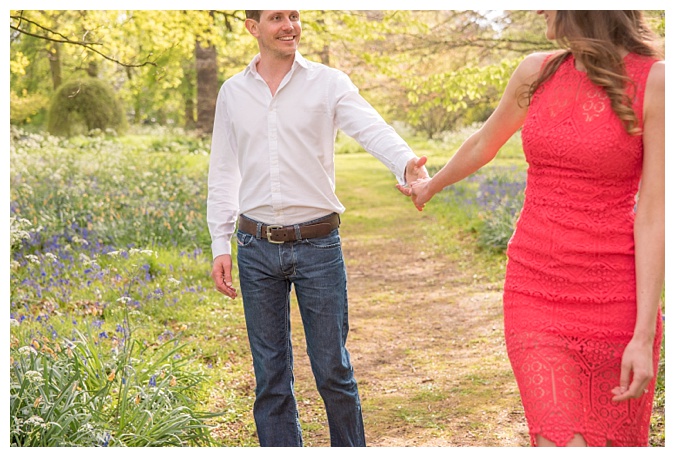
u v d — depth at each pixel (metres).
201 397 4.31
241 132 3.09
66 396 3.38
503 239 8.47
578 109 2.26
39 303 5.68
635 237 2.22
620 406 2.25
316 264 3.02
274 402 3.16
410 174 3.00
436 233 10.02
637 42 2.23
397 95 19.81
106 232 7.64
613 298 2.25
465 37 11.64
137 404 3.66
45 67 22.80
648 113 2.17
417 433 3.99
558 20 2.30
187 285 6.58
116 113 20.09
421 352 5.38
